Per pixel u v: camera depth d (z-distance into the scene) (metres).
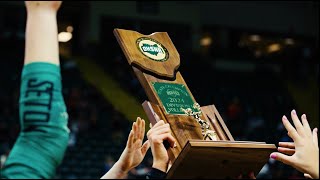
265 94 18.47
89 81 16.95
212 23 19.72
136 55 2.13
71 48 18.91
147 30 19.25
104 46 18.45
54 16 1.16
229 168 1.66
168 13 19.36
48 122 1.10
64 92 15.59
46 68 1.12
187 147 1.56
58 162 1.11
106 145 13.67
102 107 15.33
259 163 1.71
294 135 1.71
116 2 18.92
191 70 18.84
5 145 12.56
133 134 1.85
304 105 17.73
